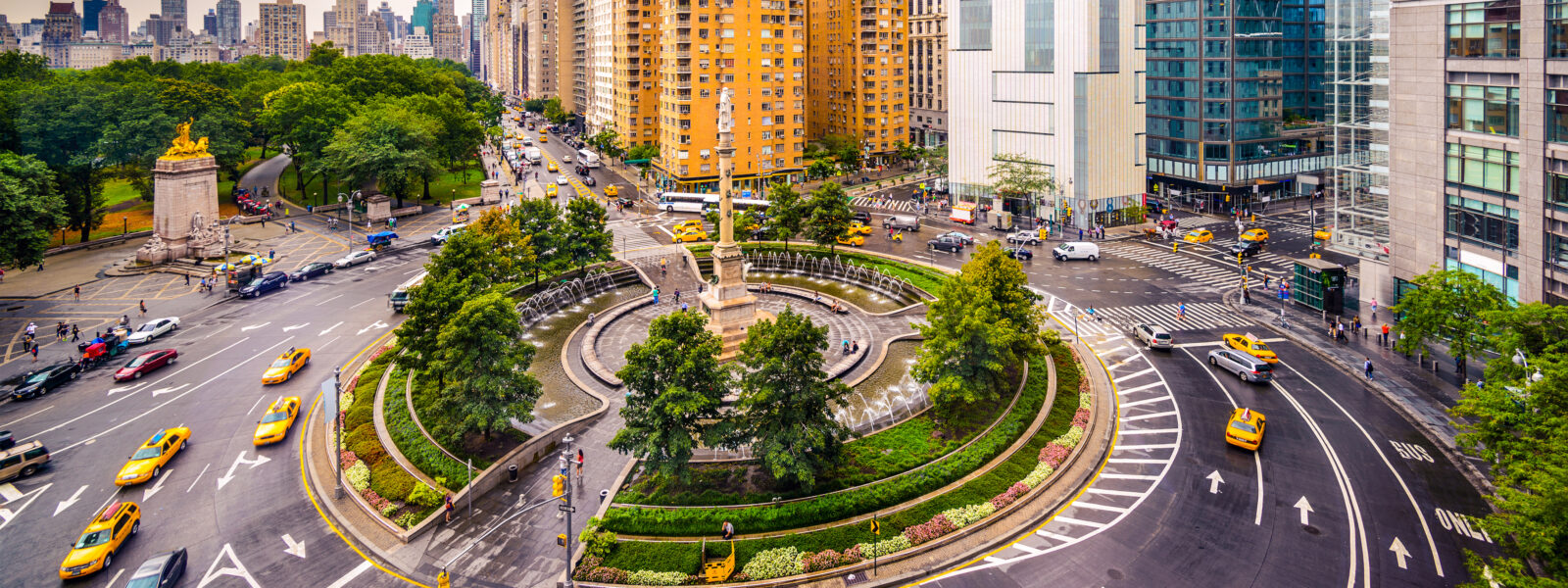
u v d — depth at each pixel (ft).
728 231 246.06
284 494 165.17
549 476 170.40
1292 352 242.37
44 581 138.21
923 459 170.81
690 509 152.35
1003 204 451.53
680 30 533.55
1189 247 381.19
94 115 401.29
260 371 232.12
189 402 211.00
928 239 402.93
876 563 139.64
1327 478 166.61
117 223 425.69
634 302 292.20
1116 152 433.07
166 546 147.54
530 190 547.08
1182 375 224.53
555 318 282.36
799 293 305.32
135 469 169.07
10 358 244.42
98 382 225.56
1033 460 172.14
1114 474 170.30
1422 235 247.91
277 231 415.23
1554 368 138.10
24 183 297.33
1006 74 448.24
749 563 137.90
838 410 202.39
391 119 456.45
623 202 504.84
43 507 161.07
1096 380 221.87
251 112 582.35
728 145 241.76
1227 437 181.78
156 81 524.52
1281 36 465.88
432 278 220.84
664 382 157.79
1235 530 148.87
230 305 297.53
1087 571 137.80
